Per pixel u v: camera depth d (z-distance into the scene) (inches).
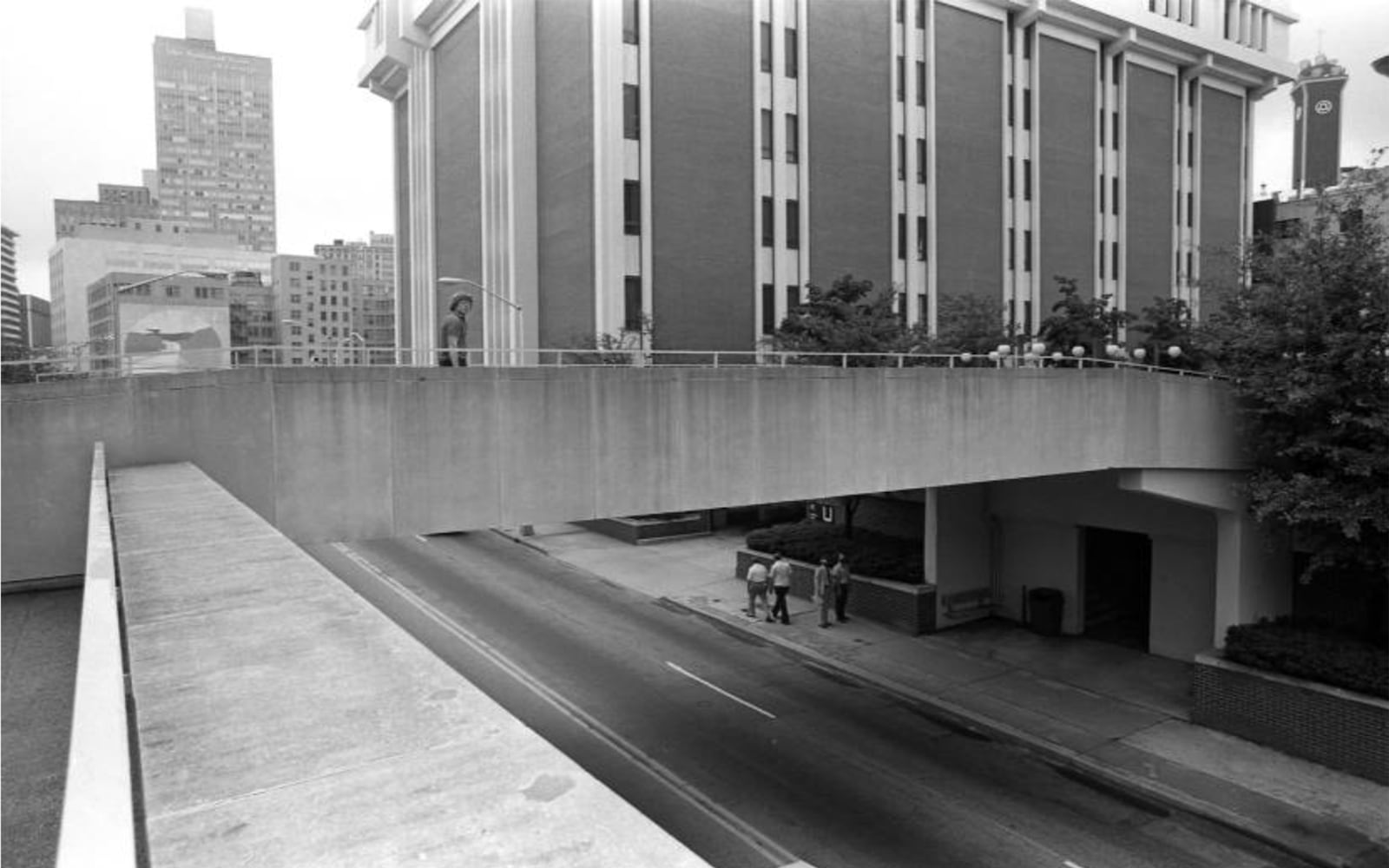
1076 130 1787.6
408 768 103.3
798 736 593.3
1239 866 442.9
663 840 87.4
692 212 1328.7
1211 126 2060.8
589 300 1318.9
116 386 366.3
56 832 129.7
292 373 404.8
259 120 7239.2
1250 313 687.7
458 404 442.6
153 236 5009.8
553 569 1107.9
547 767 103.7
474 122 1678.2
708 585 1016.2
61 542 352.8
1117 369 704.4
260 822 91.0
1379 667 546.3
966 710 643.5
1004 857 444.5
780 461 539.8
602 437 482.0
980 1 1628.9
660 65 1304.1
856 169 1473.9
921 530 992.2
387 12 1937.7
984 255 1642.5
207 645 148.2
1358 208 650.2
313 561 207.9
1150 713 641.6
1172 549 755.4
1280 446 682.2
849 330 1010.1
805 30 1413.6
